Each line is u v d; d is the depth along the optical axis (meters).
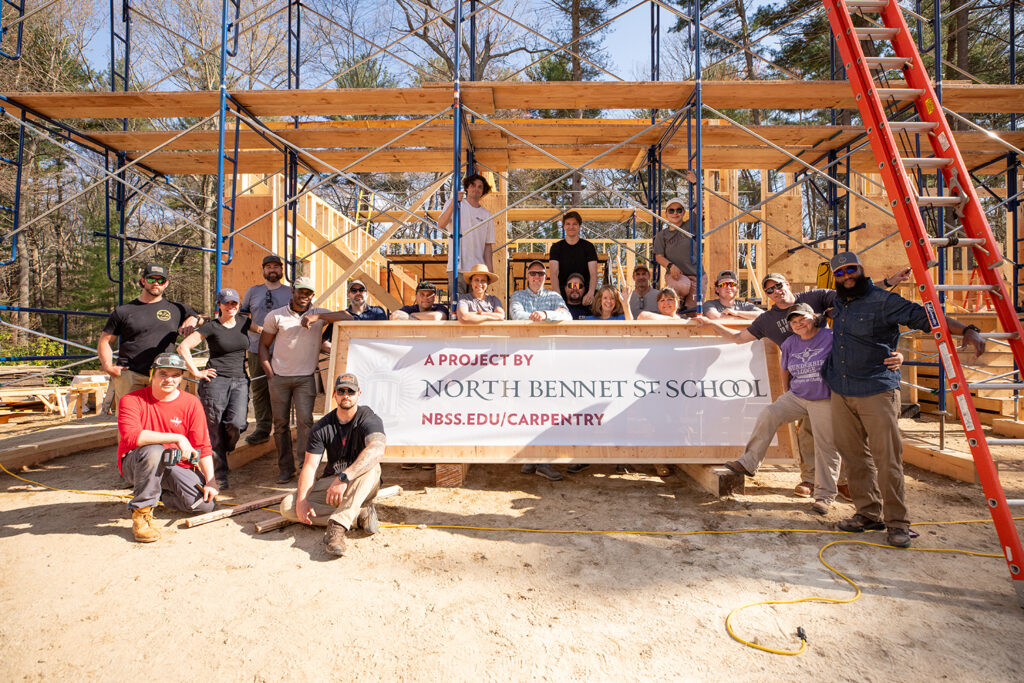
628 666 2.41
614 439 5.03
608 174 21.45
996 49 13.77
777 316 4.66
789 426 4.93
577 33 17.83
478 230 6.38
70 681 2.31
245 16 7.62
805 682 2.29
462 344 5.26
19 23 6.74
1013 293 7.77
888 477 3.62
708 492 4.76
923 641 2.58
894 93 4.10
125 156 8.08
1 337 15.90
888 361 3.63
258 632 2.67
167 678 2.33
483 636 2.63
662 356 5.20
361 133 7.29
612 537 3.80
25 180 18.55
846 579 3.19
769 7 16.47
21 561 3.41
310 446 3.87
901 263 10.80
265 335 5.14
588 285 6.74
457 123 5.93
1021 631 2.67
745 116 18.23
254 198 9.70
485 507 4.42
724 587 3.10
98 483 5.04
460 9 5.96
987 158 7.84
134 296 17.44
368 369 5.21
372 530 3.84
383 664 2.43
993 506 3.04
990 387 3.20
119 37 7.28
